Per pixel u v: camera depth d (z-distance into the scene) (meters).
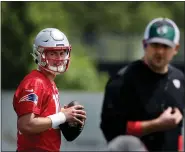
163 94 17.39
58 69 13.35
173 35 17.50
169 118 16.91
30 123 12.78
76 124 13.42
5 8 61.81
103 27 83.62
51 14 64.25
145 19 81.31
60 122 13.11
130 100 17.22
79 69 63.19
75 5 78.94
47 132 13.34
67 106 13.72
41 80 13.20
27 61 62.28
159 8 81.94
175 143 17.47
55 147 13.48
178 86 17.66
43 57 13.30
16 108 13.01
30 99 12.88
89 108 23.53
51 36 13.30
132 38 87.19
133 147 12.88
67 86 61.41
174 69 17.81
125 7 81.69
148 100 17.25
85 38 84.62
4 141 23.38
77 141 22.80
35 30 63.03
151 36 17.41
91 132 23.03
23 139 13.33
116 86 17.25
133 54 87.44
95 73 65.81
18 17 62.59
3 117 24.19
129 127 17.11
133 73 17.30
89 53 85.00
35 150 13.27
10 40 62.00
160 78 17.42
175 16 83.81
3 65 61.81
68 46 13.43
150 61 17.30
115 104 17.23
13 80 62.03
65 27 66.19
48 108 13.18
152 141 17.25
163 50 17.25
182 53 76.81
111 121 17.28
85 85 62.69
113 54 87.69
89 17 80.81
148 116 17.25
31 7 62.91
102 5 80.94
